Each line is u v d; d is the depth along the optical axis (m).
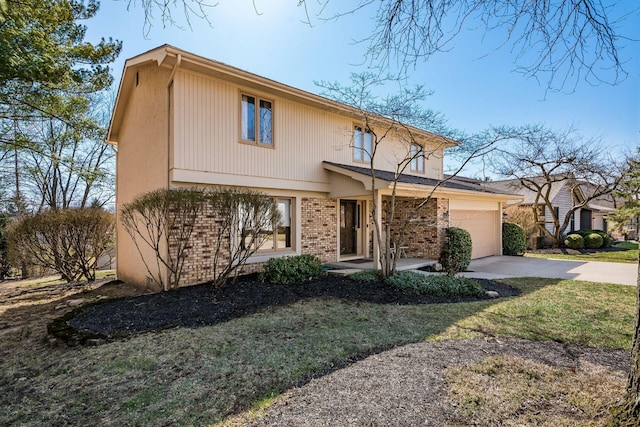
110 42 13.38
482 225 15.09
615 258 15.09
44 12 9.10
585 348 4.39
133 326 5.52
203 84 8.45
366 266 10.75
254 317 5.97
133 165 10.46
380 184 9.56
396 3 3.81
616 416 2.65
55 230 11.24
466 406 3.00
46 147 17.05
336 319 5.79
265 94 9.76
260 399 3.22
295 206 10.61
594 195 19.14
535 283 8.99
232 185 8.93
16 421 3.03
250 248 8.64
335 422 2.79
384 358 4.07
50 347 4.89
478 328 5.23
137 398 3.34
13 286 11.03
